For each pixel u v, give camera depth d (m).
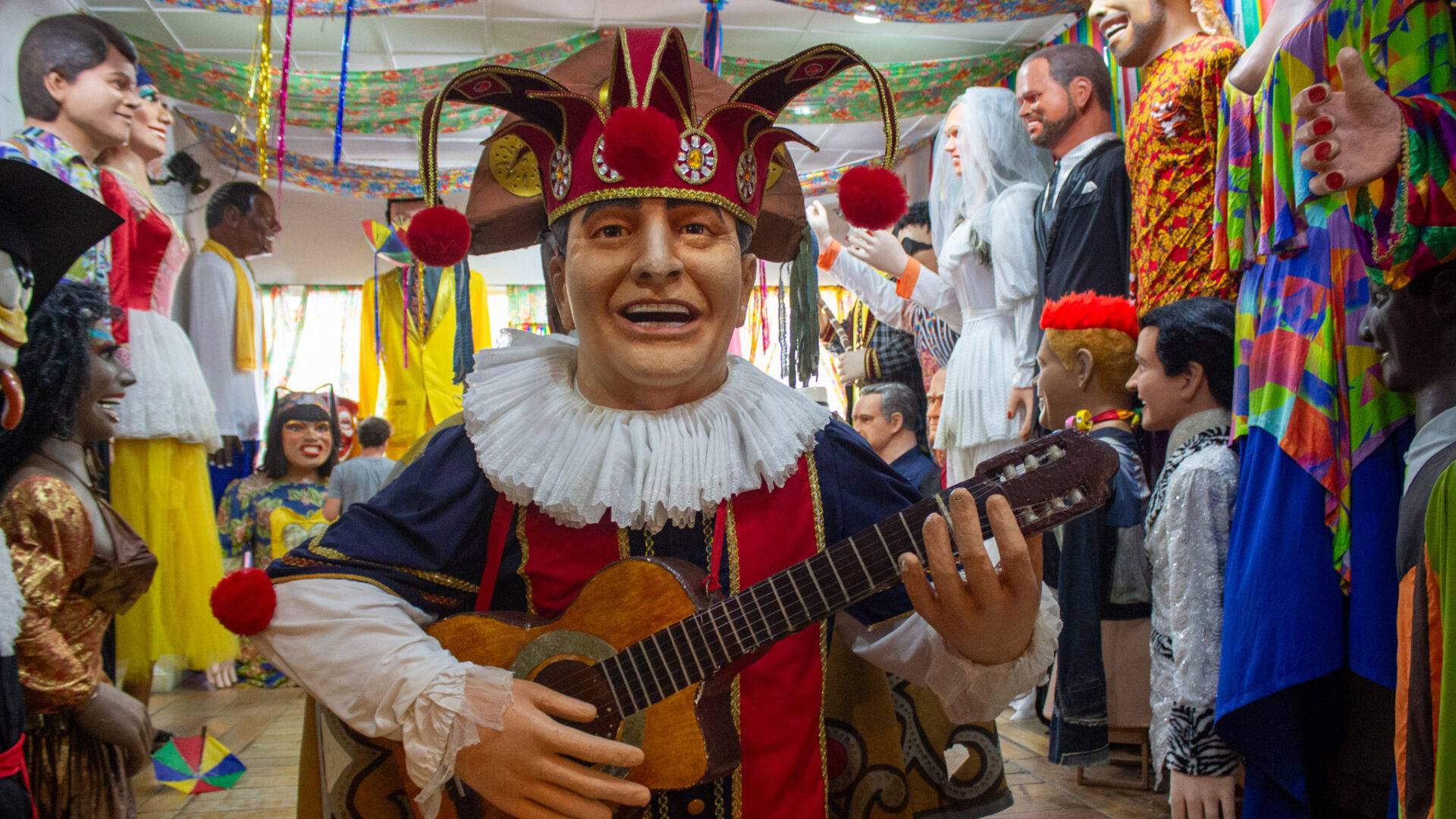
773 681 1.28
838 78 5.61
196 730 3.71
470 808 1.20
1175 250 2.68
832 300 7.96
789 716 1.27
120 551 2.01
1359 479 1.77
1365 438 1.77
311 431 5.21
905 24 5.36
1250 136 2.08
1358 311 1.80
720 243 1.27
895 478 1.42
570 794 1.09
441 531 1.31
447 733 1.07
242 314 5.38
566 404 1.36
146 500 3.49
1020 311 3.44
